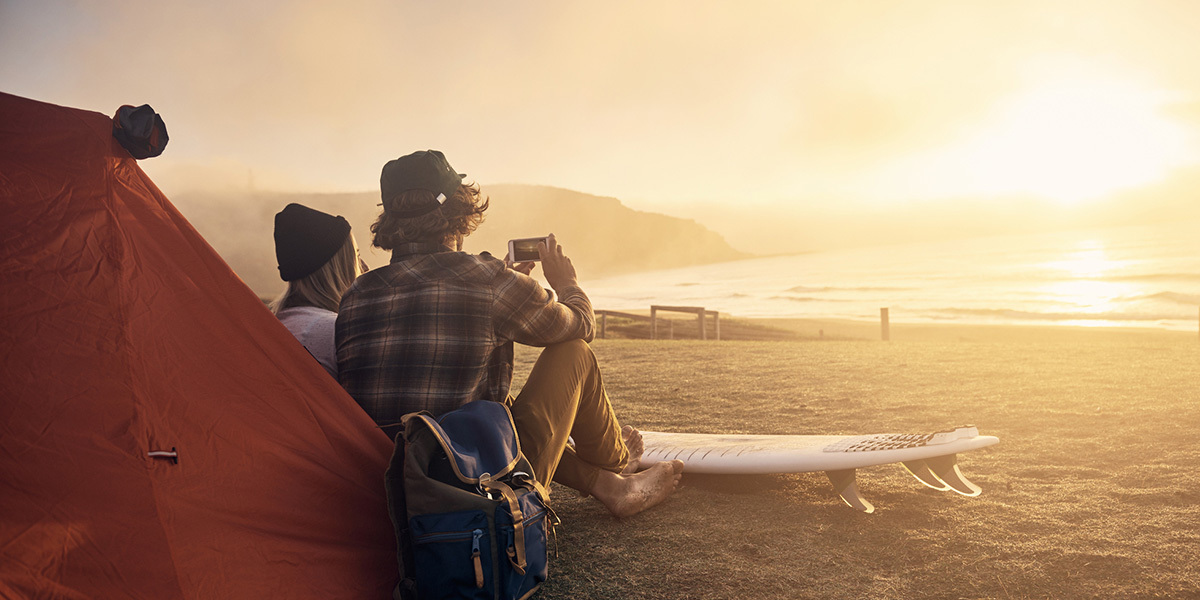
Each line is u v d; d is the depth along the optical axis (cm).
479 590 177
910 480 323
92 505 165
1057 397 506
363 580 207
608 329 2338
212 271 202
